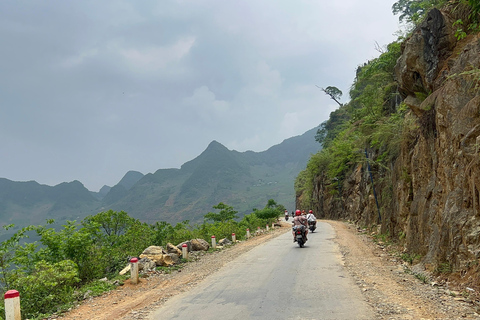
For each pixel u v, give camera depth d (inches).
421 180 422.6
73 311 300.4
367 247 579.2
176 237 771.4
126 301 318.7
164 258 515.5
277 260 463.2
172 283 383.6
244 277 362.0
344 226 1187.9
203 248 682.8
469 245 262.5
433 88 407.5
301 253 518.0
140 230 748.6
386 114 941.8
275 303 253.6
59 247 482.6
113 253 579.8
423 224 387.5
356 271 366.6
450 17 417.7
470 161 271.3
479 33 342.0
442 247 302.7
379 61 777.6
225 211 1750.7
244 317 225.1
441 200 337.1
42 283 351.9
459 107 314.7
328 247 577.9
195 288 333.1
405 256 429.7
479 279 240.7
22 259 426.0
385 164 833.5
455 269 277.7
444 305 227.6
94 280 460.8
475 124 280.1
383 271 364.8
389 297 257.9
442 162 336.8
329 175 1950.1
